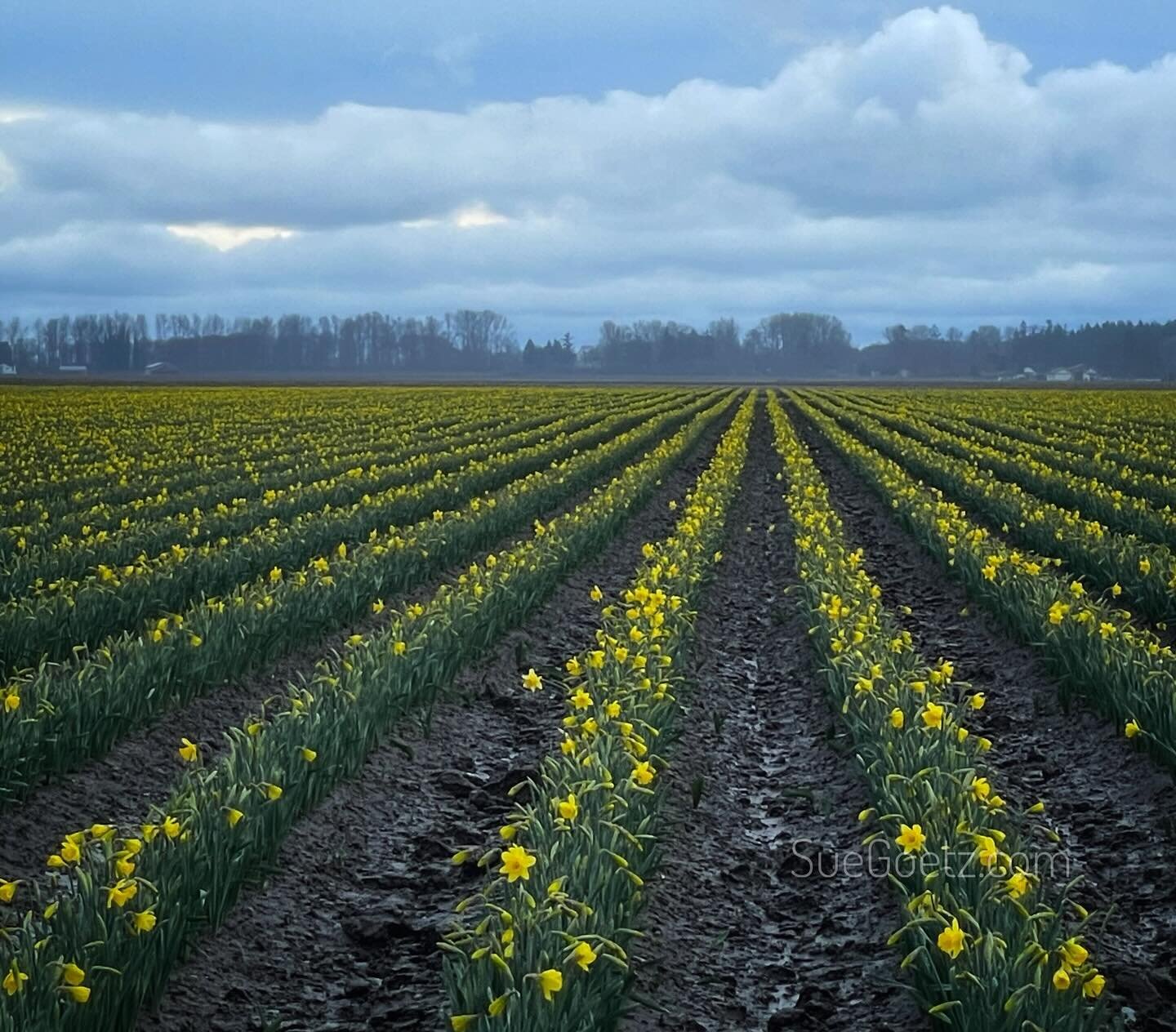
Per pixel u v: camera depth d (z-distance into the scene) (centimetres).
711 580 1631
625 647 1069
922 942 586
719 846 850
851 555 1631
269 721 1073
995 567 1451
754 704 1226
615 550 2075
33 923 583
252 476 2781
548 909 573
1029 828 864
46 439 3959
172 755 976
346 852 818
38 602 1232
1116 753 978
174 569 1405
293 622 1233
